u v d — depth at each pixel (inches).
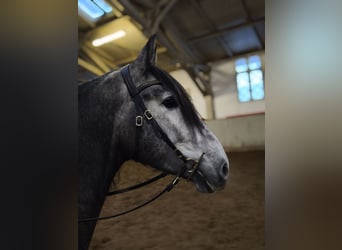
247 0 249.8
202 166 39.0
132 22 263.6
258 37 310.7
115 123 37.5
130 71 39.0
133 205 121.8
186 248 76.8
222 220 98.6
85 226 36.6
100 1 246.1
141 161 40.2
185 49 315.9
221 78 352.8
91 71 310.8
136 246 79.5
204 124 41.4
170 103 37.9
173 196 133.0
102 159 37.3
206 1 249.0
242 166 184.1
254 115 259.0
